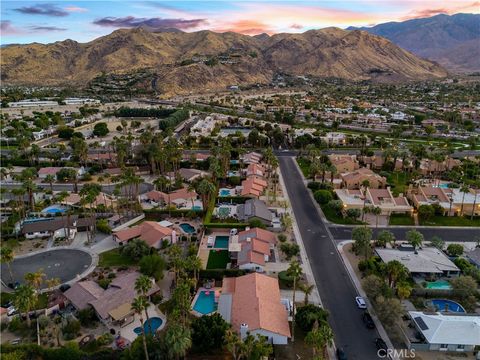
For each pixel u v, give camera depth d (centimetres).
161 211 13500
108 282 9325
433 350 7256
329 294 9031
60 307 8625
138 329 7844
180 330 6381
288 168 19225
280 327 7469
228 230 12350
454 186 15612
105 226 12206
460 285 8688
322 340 6272
